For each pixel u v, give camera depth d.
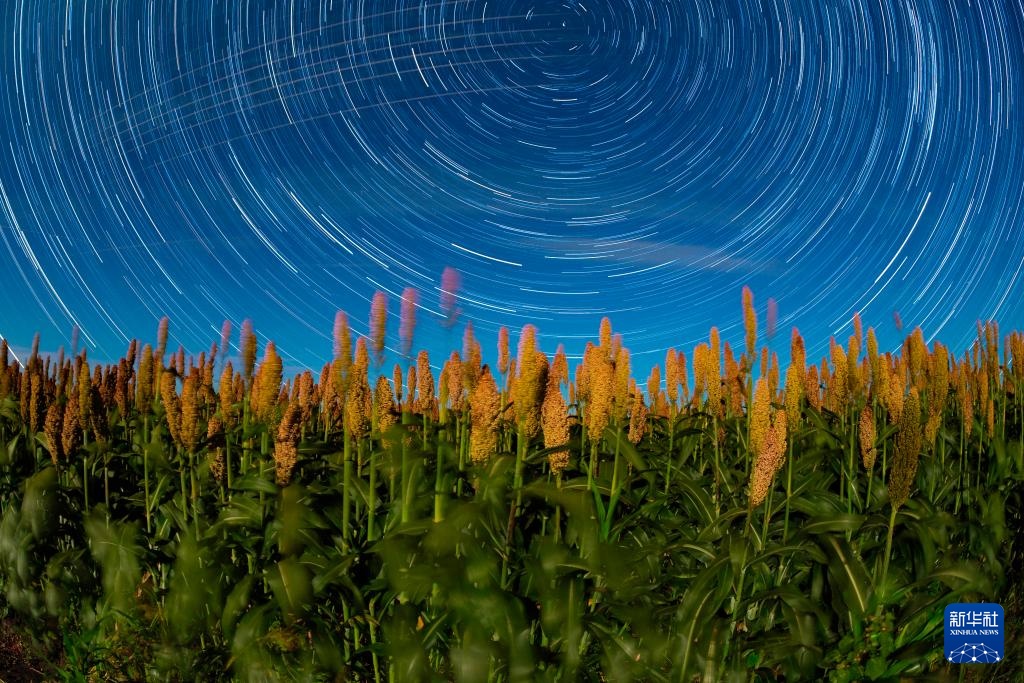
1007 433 3.36
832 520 1.93
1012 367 3.65
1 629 2.66
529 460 1.88
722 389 2.59
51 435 2.35
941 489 2.58
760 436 1.83
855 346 2.55
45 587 2.43
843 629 1.93
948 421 3.34
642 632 1.77
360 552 1.80
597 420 1.92
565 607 1.78
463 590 1.70
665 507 2.37
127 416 2.75
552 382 2.32
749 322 2.19
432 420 2.13
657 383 2.89
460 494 2.07
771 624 2.04
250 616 1.81
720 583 1.88
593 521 1.87
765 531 1.93
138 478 2.69
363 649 1.80
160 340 2.49
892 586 2.05
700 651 1.79
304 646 1.83
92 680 2.16
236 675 1.86
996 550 2.43
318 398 3.03
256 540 2.00
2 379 3.13
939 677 1.89
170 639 2.06
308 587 1.80
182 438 2.09
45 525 2.35
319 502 2.09
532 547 1.97
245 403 2.29
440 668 1.93
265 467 2.25
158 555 2.18
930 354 2.79
